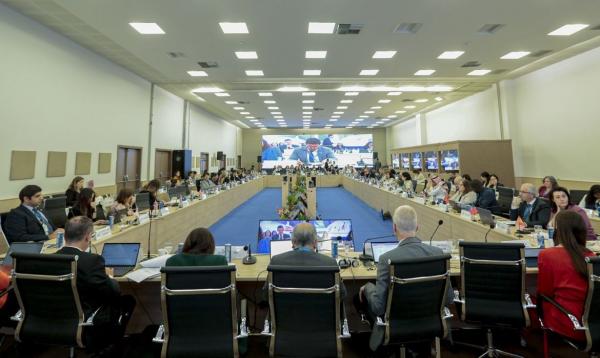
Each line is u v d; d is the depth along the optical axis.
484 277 1.92
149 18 4.86
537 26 5.21
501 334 2.52
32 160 5.01
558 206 3.33
